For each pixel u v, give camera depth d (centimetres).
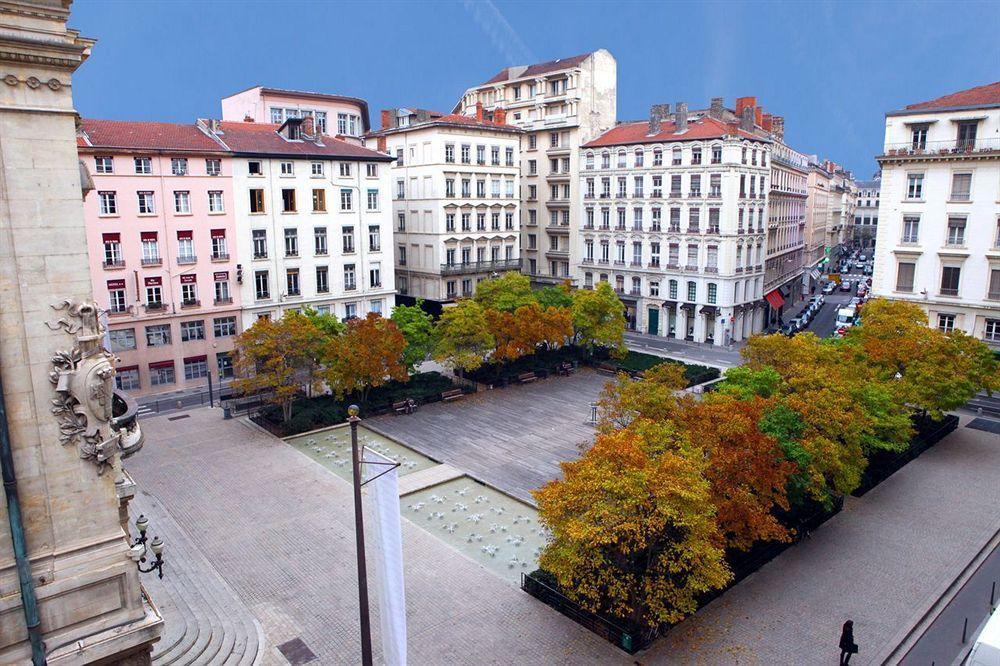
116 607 1424
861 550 2822
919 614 2388
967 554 2803
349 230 6003
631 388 3106
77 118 1298
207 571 2573
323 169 5750
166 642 2044
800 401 2891
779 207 8156
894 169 5284
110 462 1384
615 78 7975
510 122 8381
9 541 1293
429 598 2448
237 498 3222
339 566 2636
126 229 4812
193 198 5081
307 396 4700
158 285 5003
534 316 5259
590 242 7769
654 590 2081
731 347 6731
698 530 2058
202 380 5322
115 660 1418
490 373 5381
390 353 4294
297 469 3575
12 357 1249
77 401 1322
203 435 4112
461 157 7088
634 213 7256
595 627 2244
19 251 1235
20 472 1284
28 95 1210
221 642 2134
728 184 6438
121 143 4744
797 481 2603
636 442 2219
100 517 1388
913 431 3578
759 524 2345
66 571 1347
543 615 2350
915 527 3025
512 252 7806
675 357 6266
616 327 5572
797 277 9706
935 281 5200
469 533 2948
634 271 7356
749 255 6969
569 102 7644
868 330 4191
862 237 18838
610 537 1945
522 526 3017
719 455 2377
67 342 1309
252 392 4706
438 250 7031
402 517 3092
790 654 2153
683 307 7000
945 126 5009
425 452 3834
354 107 8131
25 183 1226
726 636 2241
